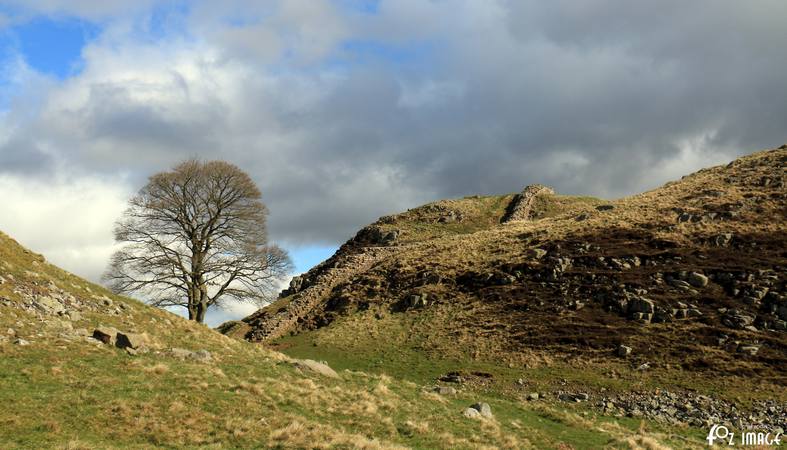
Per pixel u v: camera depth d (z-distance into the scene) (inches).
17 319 945.5
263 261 1620.3
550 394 1476.4
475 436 911.0
